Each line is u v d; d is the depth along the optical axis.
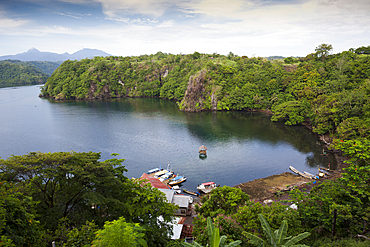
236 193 42.19
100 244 20.20
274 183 72.31
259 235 30.28
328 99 122.88
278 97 187.12
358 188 35.25
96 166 32.72
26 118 165.88
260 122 154.00
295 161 90.88
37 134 126.31
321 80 180.88
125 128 139.25
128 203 34.31
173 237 43.69
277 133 127.25
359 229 33.28
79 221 32.31
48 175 28.56
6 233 20.45
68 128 138.88
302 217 35.16
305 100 151.62
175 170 84.62
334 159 91.50
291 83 190.62
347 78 158.62
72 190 31.20
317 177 75.38
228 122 154.62
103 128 139.00
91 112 190.75
